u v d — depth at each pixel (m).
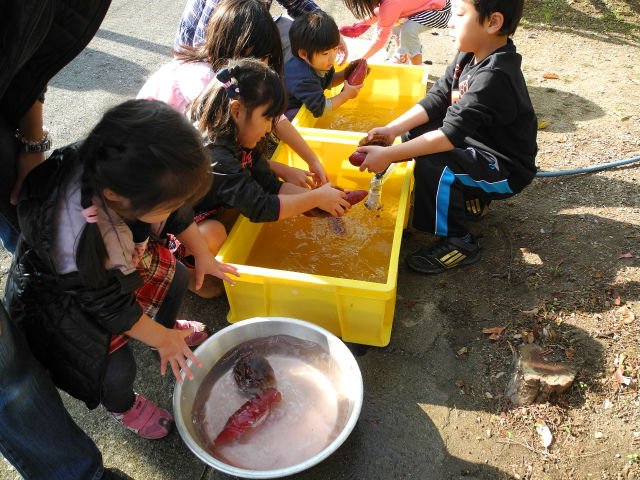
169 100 2.01
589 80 3.31
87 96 3.18
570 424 1.55
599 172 2.53
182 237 1.52
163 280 1.49
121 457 1.51
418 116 2.27
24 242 1.15
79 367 1.21
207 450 1.43
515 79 1.88
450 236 2.08
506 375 1.69
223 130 1.67
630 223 2.21
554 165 2.59
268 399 1.49
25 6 0.95
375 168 1.96
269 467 1.40
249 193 1.72
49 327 1.17
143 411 1.52
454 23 1.93
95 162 0.98
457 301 1.95
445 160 1.99
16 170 1.26
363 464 1.48
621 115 2.95
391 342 1.81
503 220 2.29
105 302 1.12
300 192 1.99
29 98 1.18
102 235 1.06
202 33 2.22
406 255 2.15
